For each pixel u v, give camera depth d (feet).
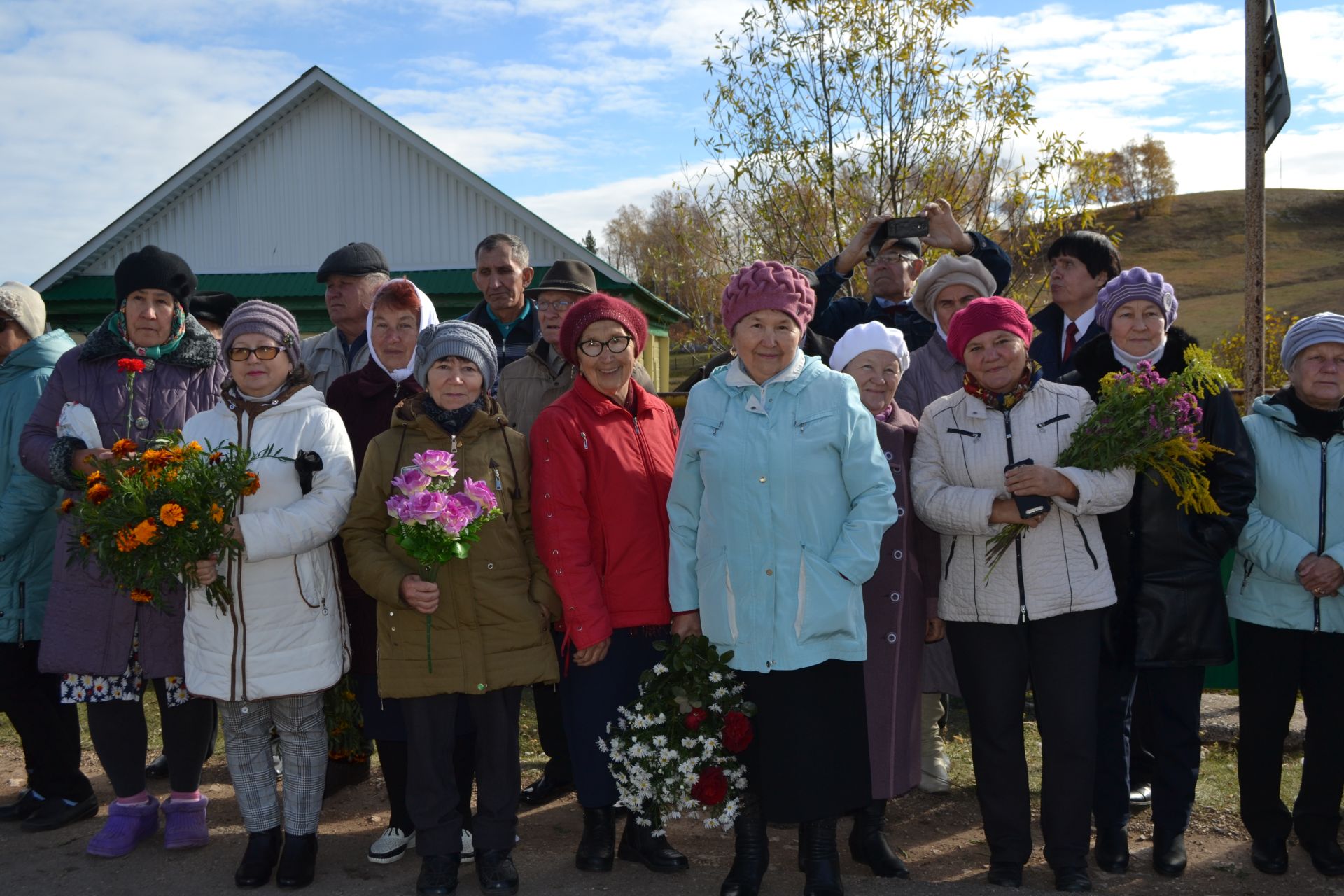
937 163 31.60
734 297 10.82
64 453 11.92
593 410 11.48
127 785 12.39
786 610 10.37
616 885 11.39
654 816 11.14
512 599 11.08
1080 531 11.07
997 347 11.18
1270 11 21.70
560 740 14.05
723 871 11.82
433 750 11.04
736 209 33.12
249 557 10.81
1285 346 11.80
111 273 55.47
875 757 11.28
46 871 11.91
